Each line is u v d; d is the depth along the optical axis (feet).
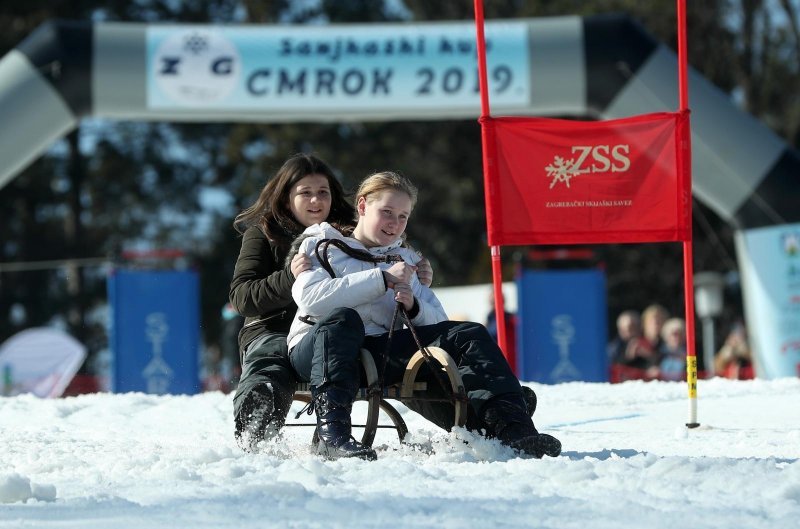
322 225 52.60
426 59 158.20
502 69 156.66
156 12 390.21
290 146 343.46
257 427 50.21
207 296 366.43
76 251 368.27
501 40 157.28
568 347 168.35
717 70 341.41
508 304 181.78
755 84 340.39
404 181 53.11
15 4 358.84
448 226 339.98
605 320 168.96
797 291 159.33
